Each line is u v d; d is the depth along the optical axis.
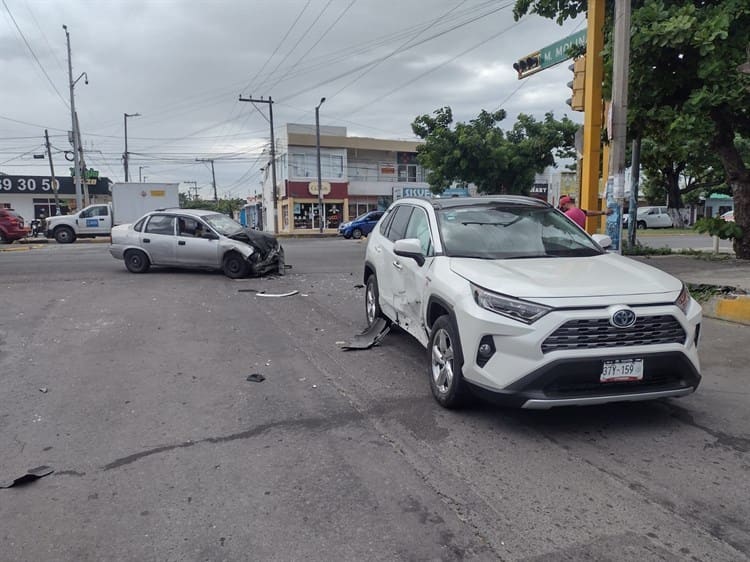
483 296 4.18
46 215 54.44
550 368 3.82
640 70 10.24
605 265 4.71
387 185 50.44
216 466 3.81
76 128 35.69
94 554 2.88
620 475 3.61
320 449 4.05
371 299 7.52
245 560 2.81
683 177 45.69
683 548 2.86
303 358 6.45
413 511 3.22
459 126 26.34
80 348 6.93
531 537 2.96
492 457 3.88
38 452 4.05
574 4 12.88
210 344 7.12
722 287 8.54
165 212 13.98
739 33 9.73
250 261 12.96
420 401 4.98
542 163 26.55
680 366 4.00
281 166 49.16
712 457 3.84
